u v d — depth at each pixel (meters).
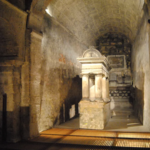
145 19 5.88
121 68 12.19
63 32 7.59
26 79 4.79
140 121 7.41
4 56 4.59
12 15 4.41
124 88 11.34
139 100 7.74
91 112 6.11
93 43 12.23
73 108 8.60
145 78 6.25
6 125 4.54
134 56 9.82
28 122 4.73
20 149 3.87
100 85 6.26
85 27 9.93
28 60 4.83
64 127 6.35
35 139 4.64
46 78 5.95
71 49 8.56
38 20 5.19
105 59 6.55
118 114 9.37
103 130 5.82
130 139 4.54
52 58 6.44
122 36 12.30
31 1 4.79
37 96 5.07
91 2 8.06
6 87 4.59
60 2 6.87
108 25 11.12
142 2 5.70
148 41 5.54
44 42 5.89
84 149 3.79
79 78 9.77
